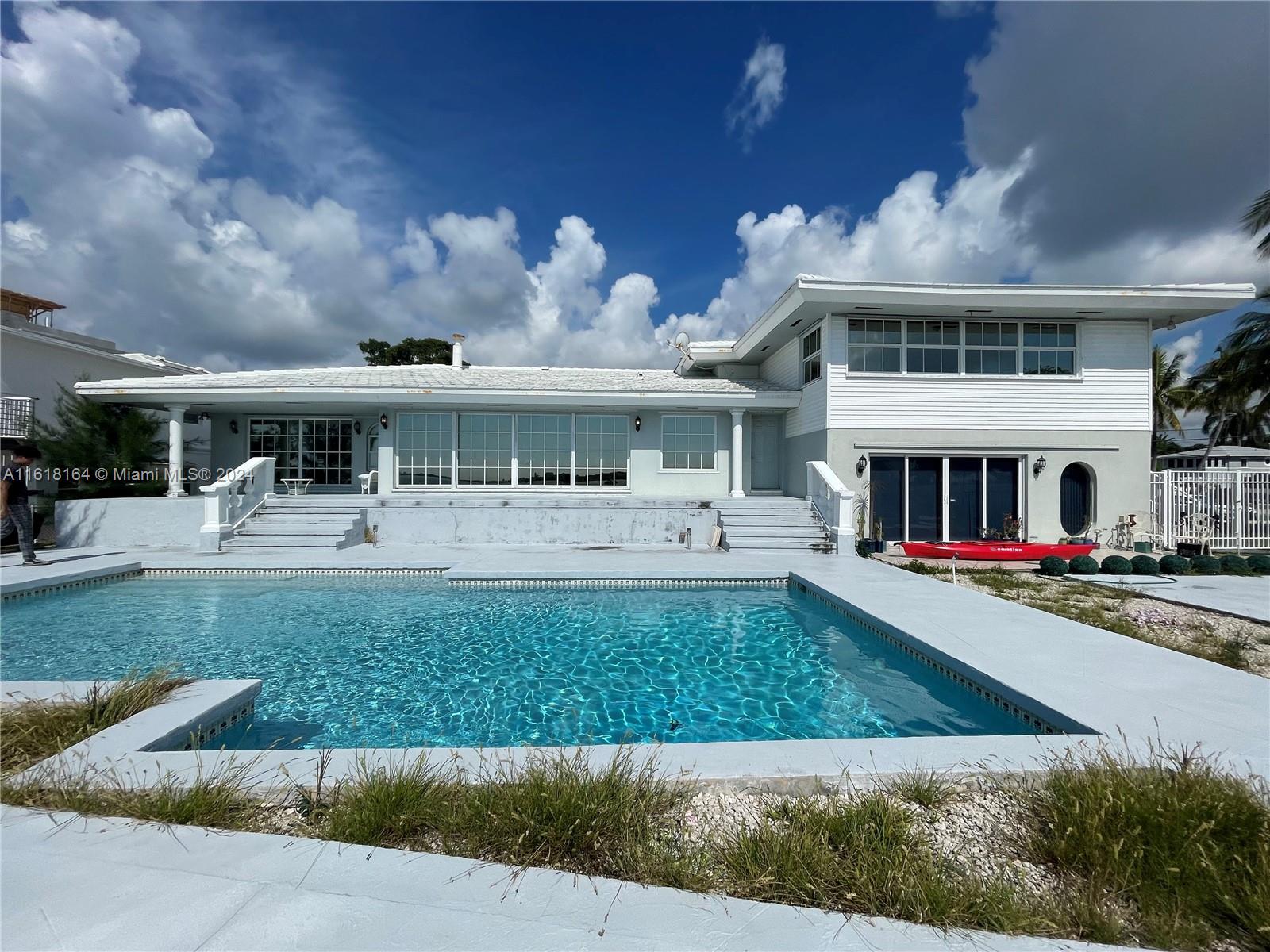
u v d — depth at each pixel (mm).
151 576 10898
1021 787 3172
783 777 3193
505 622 8320
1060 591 9273
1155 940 2207
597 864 2580
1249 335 20891
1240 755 3463
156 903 2254
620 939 2117
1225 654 5902
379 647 7270
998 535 14352
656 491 16594
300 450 17375
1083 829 2658
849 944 2127
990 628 6570
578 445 16406
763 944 2111
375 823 2736
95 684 4211
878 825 2766
